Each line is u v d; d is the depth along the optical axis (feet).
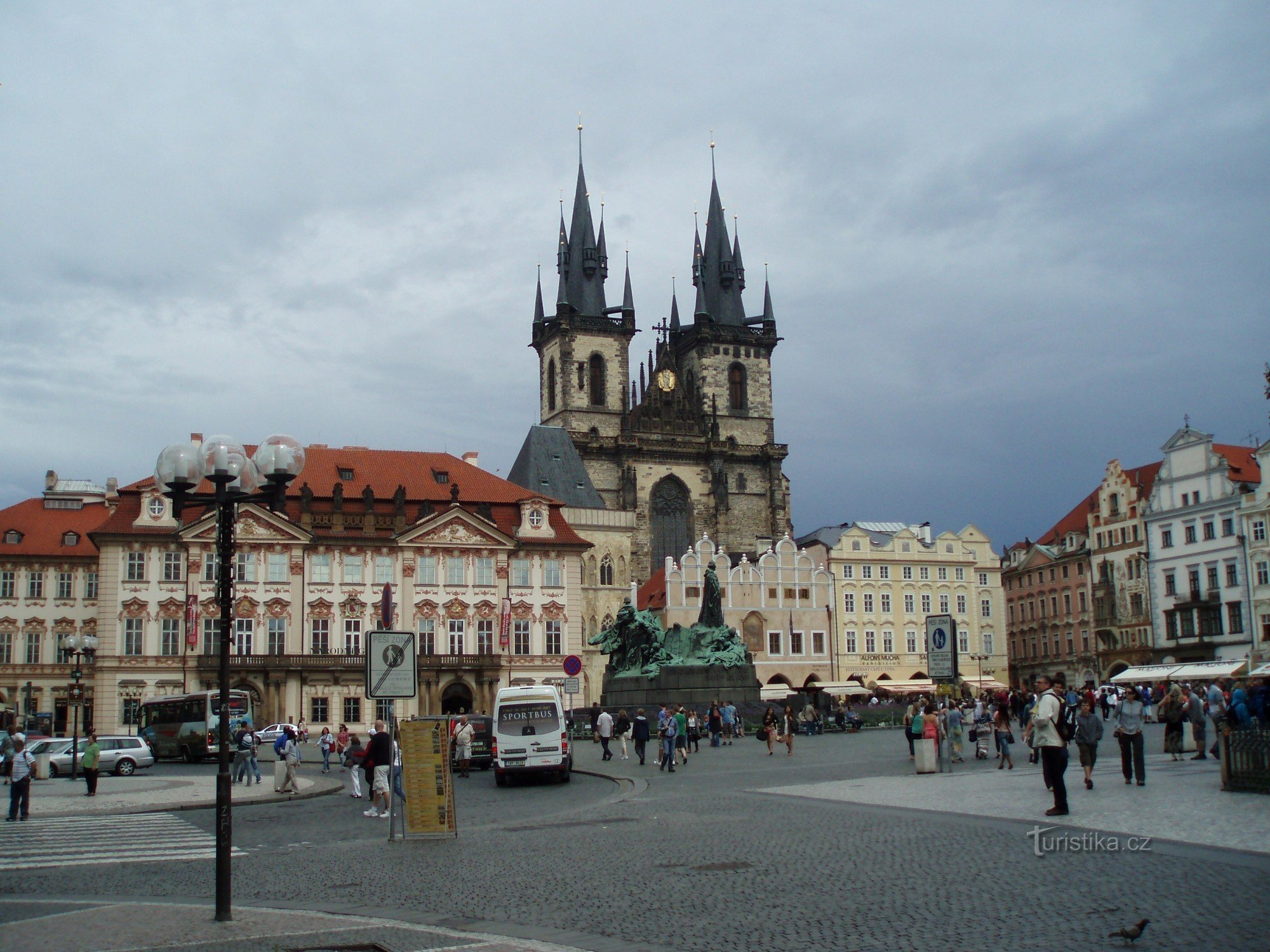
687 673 276.62
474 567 376.27
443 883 75.61
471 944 55.77
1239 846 73.97
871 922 58.03
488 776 193.26
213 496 75.82
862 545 517.55
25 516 413.39
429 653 369.09
